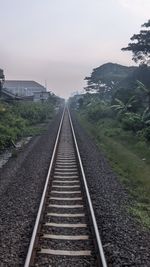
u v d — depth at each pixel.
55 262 7.08
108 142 26.33
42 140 27.31
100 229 8.83
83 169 15.39
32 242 7.55
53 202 11.05
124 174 15.77
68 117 63.12
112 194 12.09
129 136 28.27
